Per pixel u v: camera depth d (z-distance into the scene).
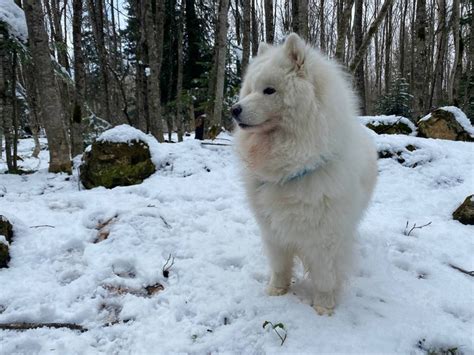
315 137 0.87
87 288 1.07
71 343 0.85
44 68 2.29
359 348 0.84
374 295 1.07
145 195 1.92
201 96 5.03
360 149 1.03
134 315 0.96
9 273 1.13
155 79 3.52
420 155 2.34
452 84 5.07
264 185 0.96
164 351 0.84
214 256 1.26
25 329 0.90
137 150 2.23
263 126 0.91
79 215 1.57
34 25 2.20
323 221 0.91
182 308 1.00
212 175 2.22
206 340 0.88
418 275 1.21
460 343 0.88
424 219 1.67
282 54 0.90
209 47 5.10
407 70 9.12
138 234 1.38
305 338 0.87
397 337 0.89
